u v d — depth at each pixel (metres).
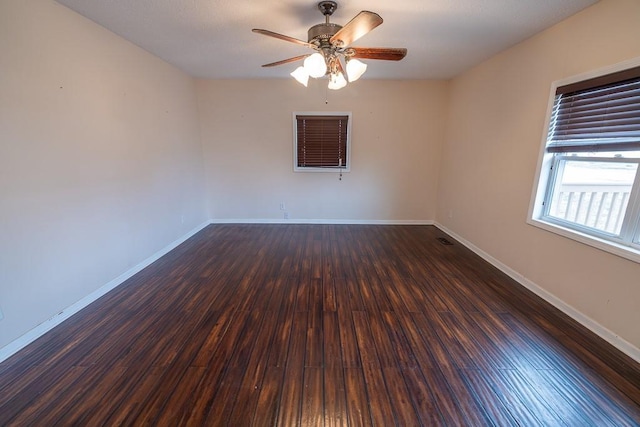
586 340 1.95
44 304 2.02
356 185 4.80
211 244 3.91
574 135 2.24
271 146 4.64
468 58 3.29
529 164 2.66
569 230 2.23
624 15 1.82
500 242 3.11
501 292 2.62
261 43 2.88
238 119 4.54
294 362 1.76
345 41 1.88
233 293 2.60
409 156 4.69
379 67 3.69
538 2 2.01
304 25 2.45
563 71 2.29
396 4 2.07
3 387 1.56
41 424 1.36
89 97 2.37
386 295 2.56
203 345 1.91
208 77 4.32
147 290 2.65
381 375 1.66
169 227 3.67
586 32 2.08
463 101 3.92
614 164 1.97
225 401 1.49
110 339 1.96
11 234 1.80
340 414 1.42
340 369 1.71
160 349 1.87
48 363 1.74
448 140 4.40
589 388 1.56
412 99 4.47
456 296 2.54
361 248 3.77
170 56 3.30
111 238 2.66
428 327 2.10
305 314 2.27
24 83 1.85
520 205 2.79
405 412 1.43
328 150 4.67
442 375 1.66
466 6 2.09
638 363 1.73
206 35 2.68
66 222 2.18
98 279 2.52
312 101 4.47
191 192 4.27
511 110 2.92
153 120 3.28
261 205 4.89
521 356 1.80
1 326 1.75
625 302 1.82
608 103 1.97
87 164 2.37
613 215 2.00
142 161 3.09
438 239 4.16
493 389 1.56
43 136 1.99
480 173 3.50
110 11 2.21
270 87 4.42
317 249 3.73
